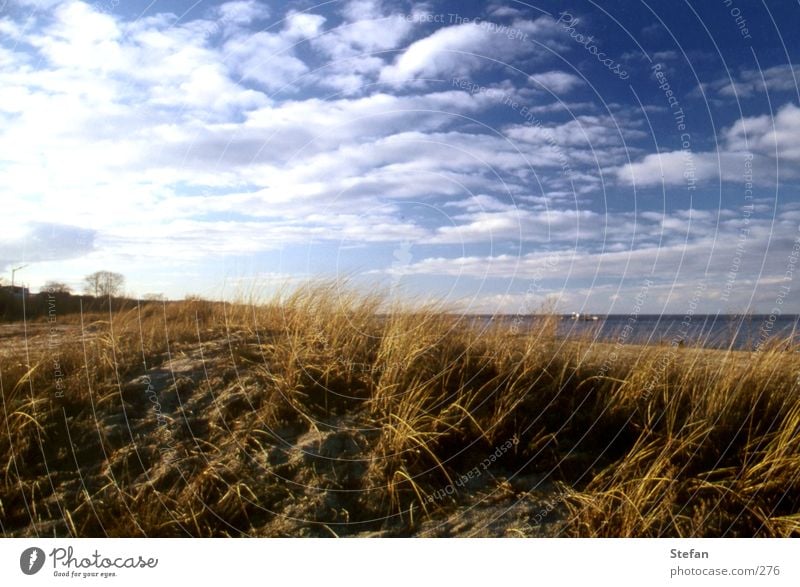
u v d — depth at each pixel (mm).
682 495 4133
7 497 4223
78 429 4863
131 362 5863
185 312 7504
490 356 5586
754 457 4367
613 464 4434
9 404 4902
